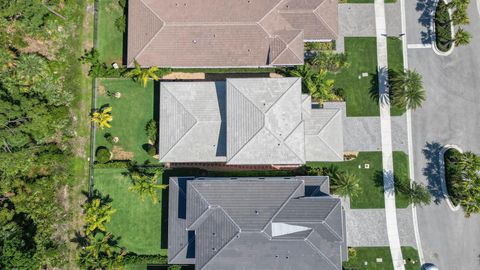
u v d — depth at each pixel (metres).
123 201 61.59
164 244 60.91
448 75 63.62
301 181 55.47
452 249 61.28
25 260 54.50
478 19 63.66
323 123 58.44
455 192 60.75
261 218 53.50
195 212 54.31
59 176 60.38
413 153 62.53
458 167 60.06
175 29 58.16
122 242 61.09
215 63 59.47
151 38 58.38
